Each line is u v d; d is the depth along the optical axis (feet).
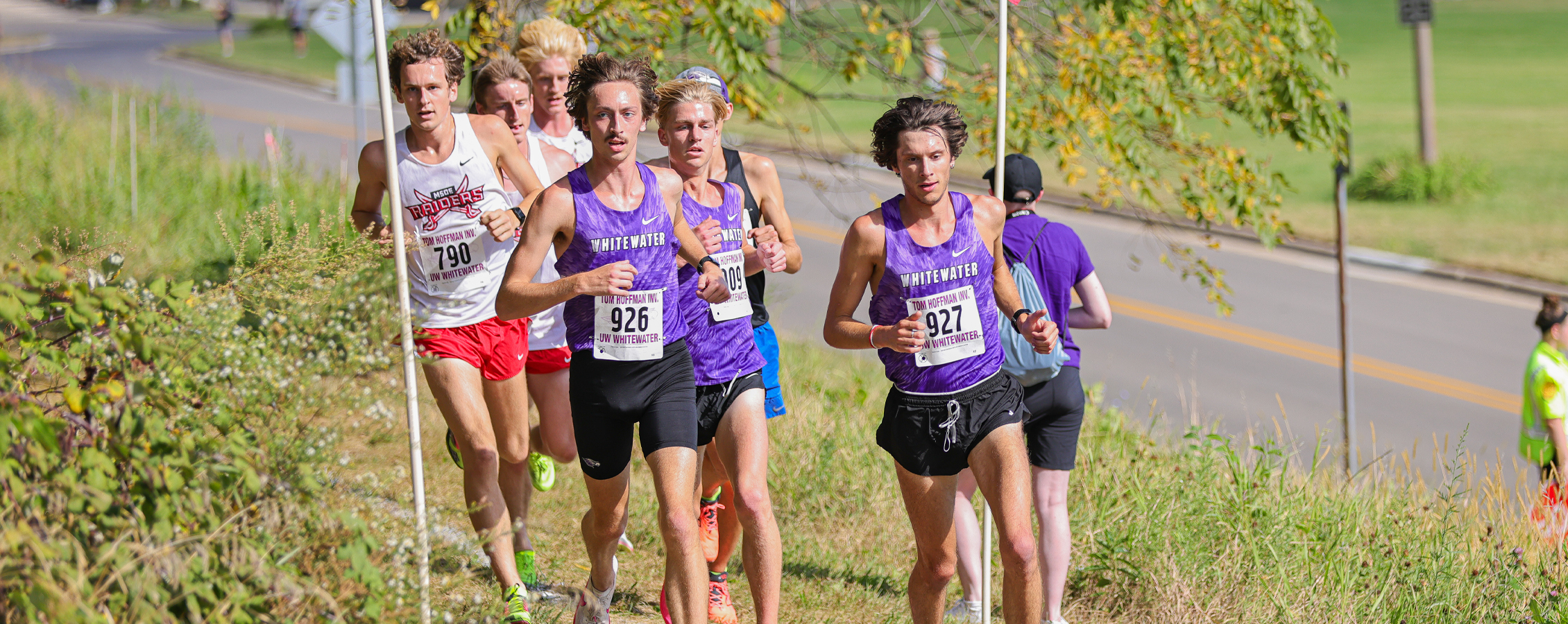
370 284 32.94
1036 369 36.99
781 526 49.37
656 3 55.72
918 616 34.32
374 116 244.42
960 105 64.85
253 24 478.18
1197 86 63.36
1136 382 104.53
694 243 32.73
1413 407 100.78
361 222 36.55
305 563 24.62
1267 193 64.44
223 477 24.52
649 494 51.47
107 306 24.57
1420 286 141.49
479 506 29.66
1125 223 165.58
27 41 415.64
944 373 32.01
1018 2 60.08
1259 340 119.03
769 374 39.29
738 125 156.25
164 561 21.15
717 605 38.68
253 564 22.31
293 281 31.07
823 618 39.47
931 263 31.94
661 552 45.78
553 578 41.65
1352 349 117.08
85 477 22.38
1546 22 392.88
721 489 43.50
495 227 32.32
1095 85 61.21
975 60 64.13
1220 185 63.77
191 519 22.97
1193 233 159.02
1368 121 245.24
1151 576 40.83
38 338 25.30
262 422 28.30
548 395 42.42
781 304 117.19
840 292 32.55
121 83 259.19
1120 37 61.52
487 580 38.14
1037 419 38.78
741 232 35.45
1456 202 185.47
